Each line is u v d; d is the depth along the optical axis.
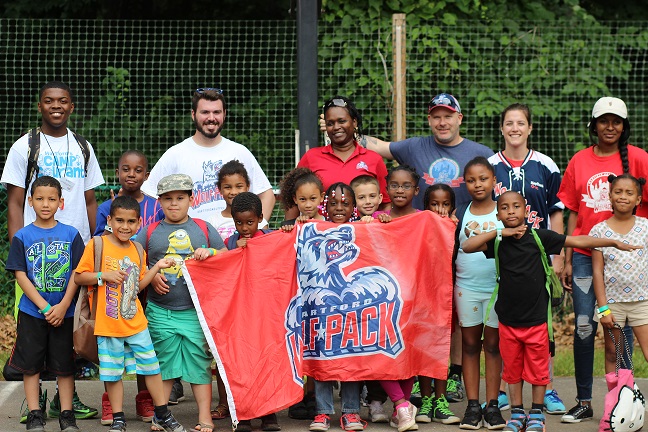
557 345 10.60
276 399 6.95
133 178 7.79
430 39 11.55
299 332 7.12
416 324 7.16
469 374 7.21
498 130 11.80
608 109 7.40
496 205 7.28
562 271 7.90
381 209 8.07
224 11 13.20
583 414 7.38
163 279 6.90
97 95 12.18
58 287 6.96
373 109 11.47
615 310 7.28
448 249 7.17
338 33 11.45
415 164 8.08
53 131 7.59
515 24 11.91
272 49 12.12
